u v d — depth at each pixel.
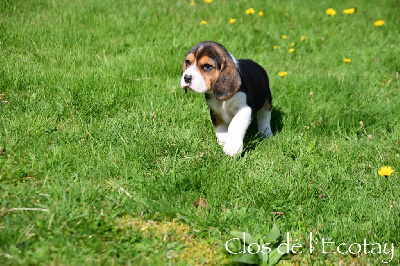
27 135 3.63
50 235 2.54
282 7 8.26
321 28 7.45
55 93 4.44
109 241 2.61
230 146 3.61
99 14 6.77
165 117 4.25
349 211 3.06
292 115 4.55
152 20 6.85
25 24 6.05
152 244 2.65
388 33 7.21
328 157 3.77
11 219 2.59
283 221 2.98
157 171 3.40
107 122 4.04
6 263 2.28
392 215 2.95
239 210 3.03
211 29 6.76
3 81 4.48
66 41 5.78
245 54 6.16
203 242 2.72
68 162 3.37
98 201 2.93
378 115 4.49
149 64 5.33
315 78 5.41
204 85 3.48
